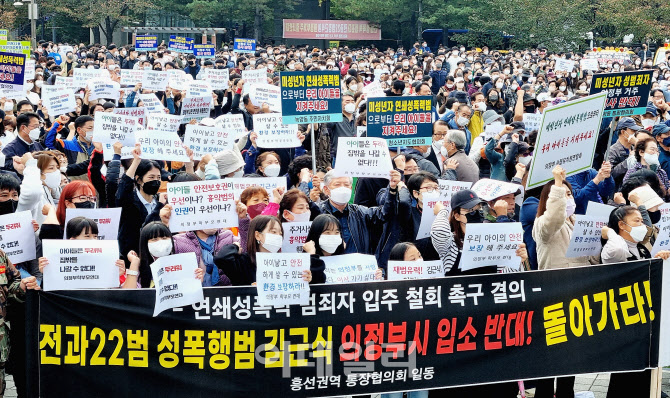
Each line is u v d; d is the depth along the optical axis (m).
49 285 6.28
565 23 53.78
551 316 6.98
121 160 9.96
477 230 6.89
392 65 34.44
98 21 59.41
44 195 8.59
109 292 6.32
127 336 6.36
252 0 62.84
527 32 54.53
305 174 9.46
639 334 7.20
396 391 6.72
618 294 7.14
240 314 6.47
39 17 59.56
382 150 8.96
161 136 10.11
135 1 60.31
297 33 66.81
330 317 6.60
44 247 6.26
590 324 7.09
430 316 6.75
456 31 63.88
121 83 18.09
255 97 14.89
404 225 8.24
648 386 7.45
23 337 6.82
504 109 18.06
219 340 6.46
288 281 6.43
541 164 7.62
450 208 7.67
